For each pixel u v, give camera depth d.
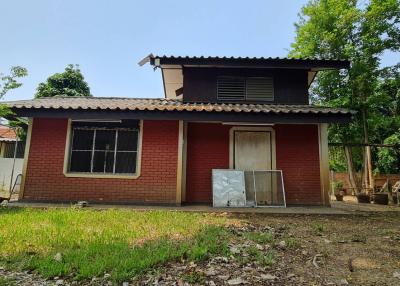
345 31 15.36
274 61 10.88
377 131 17.61
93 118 8.73
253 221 6.50
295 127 10.05
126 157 9.41
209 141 9.97
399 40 14.76
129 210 7.66
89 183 9.15
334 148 18.09
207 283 3.00
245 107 9.57
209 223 5.91
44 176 9.12
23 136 15.93
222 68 11.41
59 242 4.23
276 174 9.80
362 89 14.73
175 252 3.77
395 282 3.12
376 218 7.21
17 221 5.68
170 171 9.30
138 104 9.92
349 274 3.34
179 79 12.91
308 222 6.51
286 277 3.20
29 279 3.05
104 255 3.64
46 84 22.97
